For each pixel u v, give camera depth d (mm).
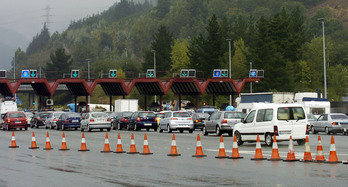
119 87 94375
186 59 172625
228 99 132250
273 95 72125
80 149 31031
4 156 27641
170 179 17609
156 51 169625
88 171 20219
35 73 86812
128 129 63594
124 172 19750
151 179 17641
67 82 89562
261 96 74688
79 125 64000
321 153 22438
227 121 46625
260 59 138250
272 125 31797
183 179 17562
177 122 54906
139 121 61094
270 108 32312
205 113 63094
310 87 150875
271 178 17484
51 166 22328
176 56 174125
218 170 20031
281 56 139250
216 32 147000
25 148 33781
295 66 151500
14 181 17688
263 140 32531
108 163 23281
